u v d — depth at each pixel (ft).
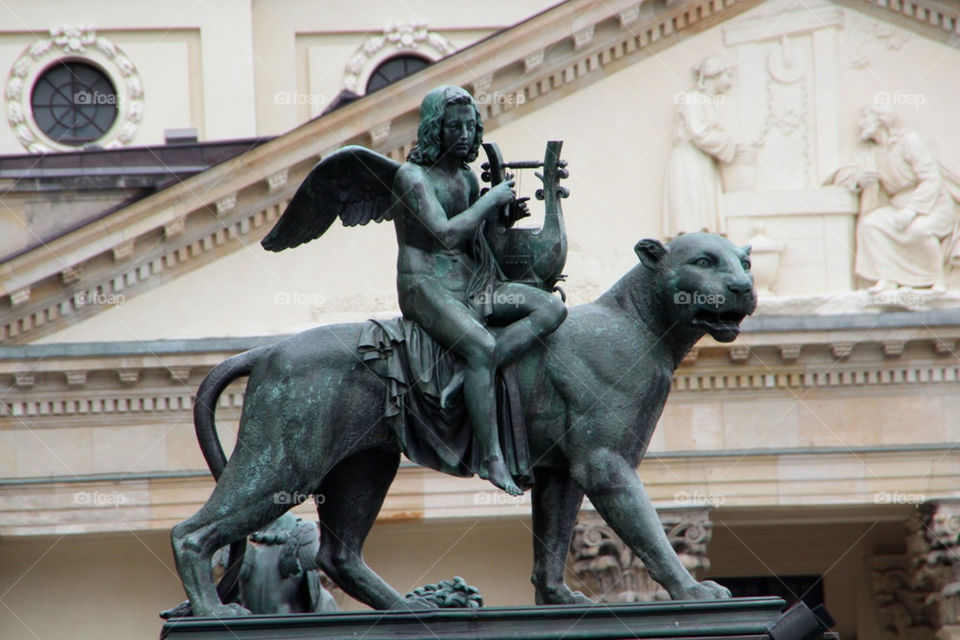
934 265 345.31
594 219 336.70
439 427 88.89
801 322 338.95
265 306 333.42
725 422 343.05
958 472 342.44
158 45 417.90
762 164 345.72
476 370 88.22
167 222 330.54
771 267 343.67
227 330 333.83
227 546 93.61
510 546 334.65
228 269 334.03
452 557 332.60
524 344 88.89
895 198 347.15
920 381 344.49
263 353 90.63
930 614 359.87
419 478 333.01
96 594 336.70
